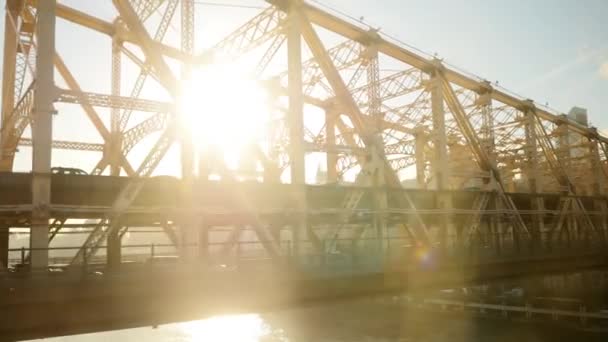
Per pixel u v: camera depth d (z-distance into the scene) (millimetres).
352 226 27844
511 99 41312
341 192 25156
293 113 22938
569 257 36688
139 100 17953
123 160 23938
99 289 13953
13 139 22188
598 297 66188
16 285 12703
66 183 16906
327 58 25938
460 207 32812
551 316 56188
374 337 55656
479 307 62875
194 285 15961
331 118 35844
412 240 26984
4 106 22703
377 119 27172
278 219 22000
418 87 33062
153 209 17172
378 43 28344
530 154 43156
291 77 23156
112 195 18281
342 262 21469
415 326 59812
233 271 16969
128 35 25844
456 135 44531
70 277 13742
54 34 15938
